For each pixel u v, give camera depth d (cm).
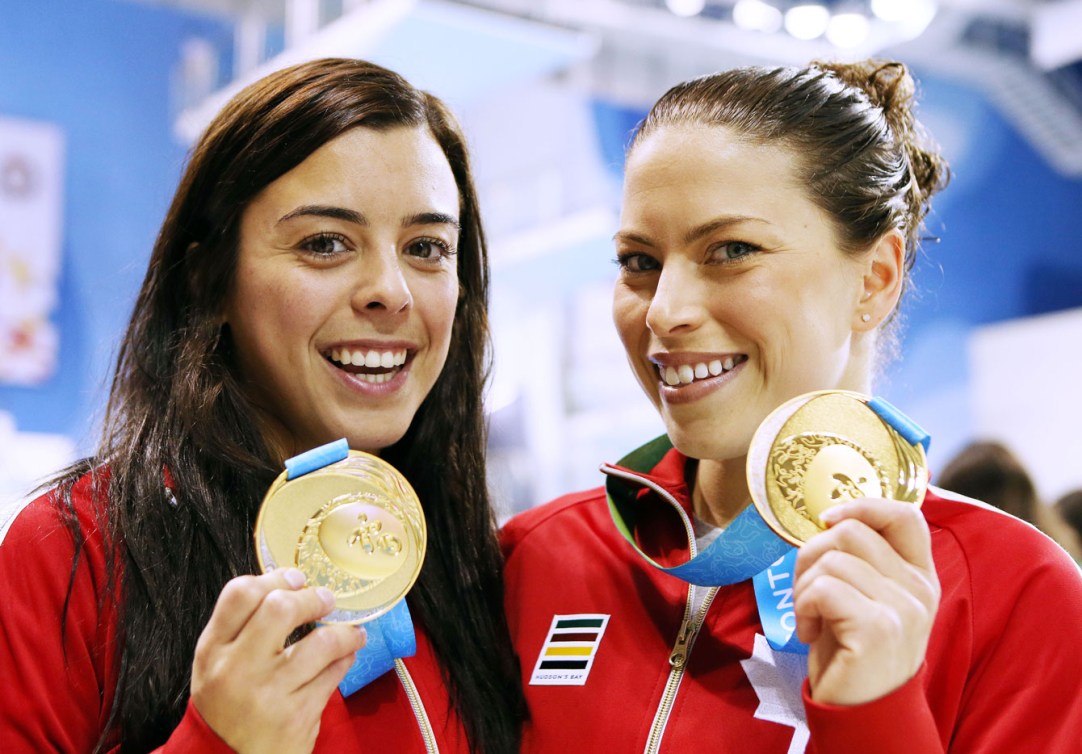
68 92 441
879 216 155
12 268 429
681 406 154
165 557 150
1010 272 652
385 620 151
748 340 151
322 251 159
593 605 168
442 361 171
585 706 158
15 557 144
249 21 408
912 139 175
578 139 511
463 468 181
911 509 124
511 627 173
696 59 519
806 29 507
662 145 155
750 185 149
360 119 158
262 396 168
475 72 406
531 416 514
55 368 435
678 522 175
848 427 139
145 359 167
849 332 157
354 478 142
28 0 434
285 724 123
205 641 124
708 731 150
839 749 120
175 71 452
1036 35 571
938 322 632
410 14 345
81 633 145
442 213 163
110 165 448
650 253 158
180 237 167
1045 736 135
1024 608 143
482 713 160
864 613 118
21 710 138
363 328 159
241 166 158
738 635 157
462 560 175
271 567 133
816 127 153
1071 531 365
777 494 136
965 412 636
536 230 477
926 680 142
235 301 164
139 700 142
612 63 511
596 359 529
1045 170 652
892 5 515
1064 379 612
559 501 192
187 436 158
